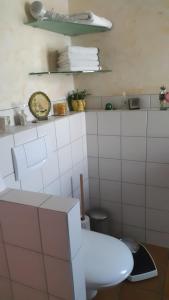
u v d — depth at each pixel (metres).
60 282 0.88
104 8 1.75
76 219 0.83
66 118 1.66
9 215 0.89
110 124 1.84
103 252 1.29
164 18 1.61
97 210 2.02
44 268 0.89
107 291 1.60
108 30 1.77
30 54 1.52
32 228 0.86
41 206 0.82
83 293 0.94
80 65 1.68
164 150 1.73
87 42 1.87
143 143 1.78
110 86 1.88
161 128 1.69
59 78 1.81
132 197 1.94
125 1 1.68
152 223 1.93
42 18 1.41
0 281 1.03
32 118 1.55
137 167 1.85
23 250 0.91
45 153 1.45
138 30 1.70
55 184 1.59
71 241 0.81
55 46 1.74
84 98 1.95
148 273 1.65
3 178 1.15
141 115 1.73
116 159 1.90
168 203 1.83
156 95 1.75
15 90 1.43
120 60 1.80
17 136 1.22
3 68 1.33
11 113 1.41
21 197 0.90
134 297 1.54
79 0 1.81
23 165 1.26
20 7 1.41
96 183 2.04
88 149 1.98
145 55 1.72
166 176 1.78
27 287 0.97
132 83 1.81
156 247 1.95
